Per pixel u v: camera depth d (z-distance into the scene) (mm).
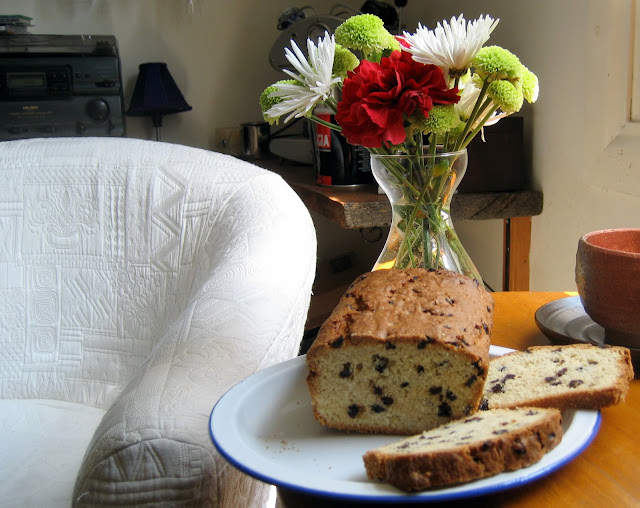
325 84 671
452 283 650
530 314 800
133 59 1984
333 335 589
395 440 583
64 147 1063
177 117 2041
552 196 1345
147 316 982
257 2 2035
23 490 775
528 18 1366
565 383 582
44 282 1025
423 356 572
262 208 885
